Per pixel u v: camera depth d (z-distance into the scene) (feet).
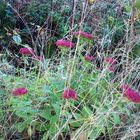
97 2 6.42
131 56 4.22
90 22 6.06
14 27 7.09
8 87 3.45
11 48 6.40
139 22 4.82
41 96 3.28
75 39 4.79
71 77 3.48
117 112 3.15
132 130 3.10
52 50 5.95
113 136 3.26
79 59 4.22
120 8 6.10
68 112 3.16
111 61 3.76
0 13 7.11
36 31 6.57
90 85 3.54
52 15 6.76
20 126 3.14
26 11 7.29
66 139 3.25
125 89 3.07
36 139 3.28
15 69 4.02
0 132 3.22
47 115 3.14
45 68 3.66
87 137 2.95
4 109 3.37
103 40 4.88
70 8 6.81
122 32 5.80
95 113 3.14
